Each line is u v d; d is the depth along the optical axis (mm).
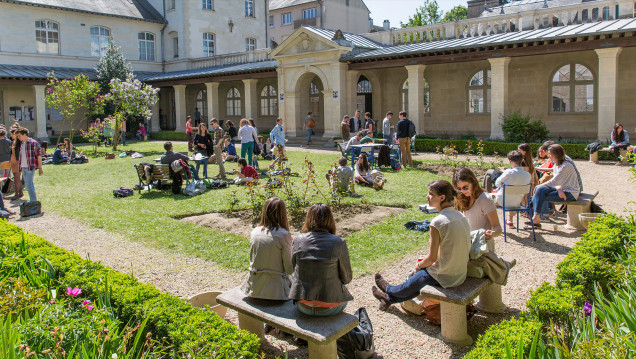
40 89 29453
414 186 12477
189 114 37438
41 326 3648
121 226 9164
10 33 30922
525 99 21844
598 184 12148
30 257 5137
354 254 7199
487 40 19844
